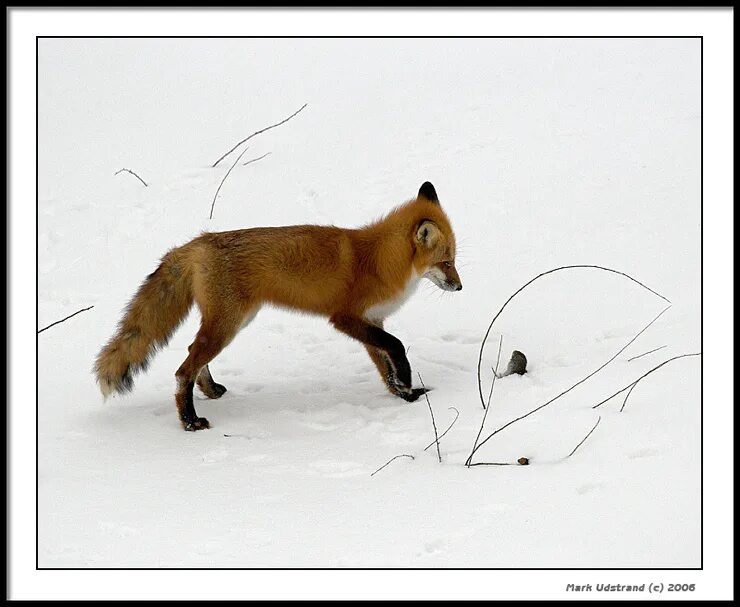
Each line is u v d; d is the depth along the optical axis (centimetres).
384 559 766
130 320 1136
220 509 876
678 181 1664
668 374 1064
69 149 2086
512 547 774
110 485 938
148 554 788
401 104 2194
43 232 1723
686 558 743
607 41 2428
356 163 1927
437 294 1461
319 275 1145
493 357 1241
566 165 1800
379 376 1248
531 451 953
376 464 967
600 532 784
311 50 2580
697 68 2188
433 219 1166
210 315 1120
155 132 2152
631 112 1994
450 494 875
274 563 766
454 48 2502
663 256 1421
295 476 950
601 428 966
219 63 2541
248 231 1152
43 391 1213
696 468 866
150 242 1673
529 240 1558
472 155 1897
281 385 1234
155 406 1171
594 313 1302
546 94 2148
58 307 1478
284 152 2005
